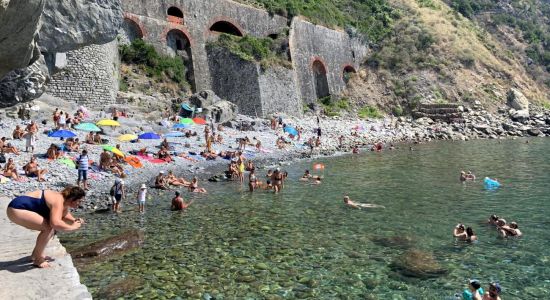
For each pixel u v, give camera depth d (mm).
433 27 89875
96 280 11141
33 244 8438
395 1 100500
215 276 11477
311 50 70062
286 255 13086
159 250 13547
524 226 16047
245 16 62406
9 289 6457
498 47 97062
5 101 26188
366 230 15688
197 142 37625
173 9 54562
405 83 77438
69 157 26672
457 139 54844
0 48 10719
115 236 14148
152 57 50094
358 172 29859
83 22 21000
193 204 20312
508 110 74688
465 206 19359
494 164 32812
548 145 46406
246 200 21188
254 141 41750
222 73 55594
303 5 74562
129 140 32281
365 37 84688
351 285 10922
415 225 16328
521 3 129500
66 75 38531
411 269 11859
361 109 73500
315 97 69750
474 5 119000
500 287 10156
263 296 10281
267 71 57312
